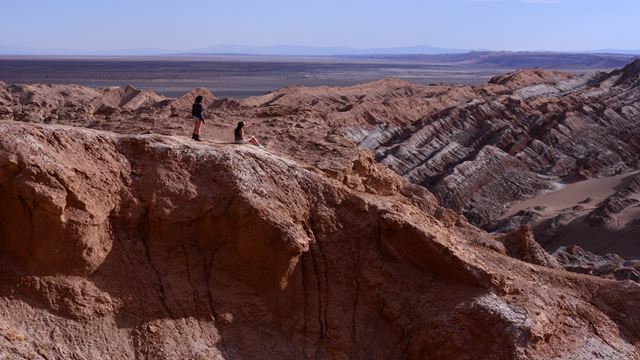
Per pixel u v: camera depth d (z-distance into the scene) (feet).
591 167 236.63
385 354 53.57
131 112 104.99
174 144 56.95
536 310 54.49
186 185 54.60
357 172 74.38
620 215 178.09
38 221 48.78
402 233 56.90
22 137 50.39
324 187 57.98
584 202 197.67
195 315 52.01
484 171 219.82
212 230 54.39
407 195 89.25
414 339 53.11
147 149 55.26
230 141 70.13
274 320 53.67
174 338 50.52
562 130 258.37
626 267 125.90
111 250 51.80
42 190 48.60
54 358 46.65
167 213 53.26
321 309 54.65
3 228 49.83
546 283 62.23
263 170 57.00
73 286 49.47
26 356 45.75
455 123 260.83
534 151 242.99
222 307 52.90
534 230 179.52
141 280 51.72
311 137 78.89
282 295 53.88
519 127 263.29
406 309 54.80
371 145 242.99
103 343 48.73
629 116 279.90
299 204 56.49
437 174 220.23
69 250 49.65
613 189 203.92
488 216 199.72
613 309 61.11
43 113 99.30
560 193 213.87
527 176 226.17
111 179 53.01
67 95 286.66
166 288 52.11
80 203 50.03
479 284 55.16
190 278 53.21
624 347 56.80
